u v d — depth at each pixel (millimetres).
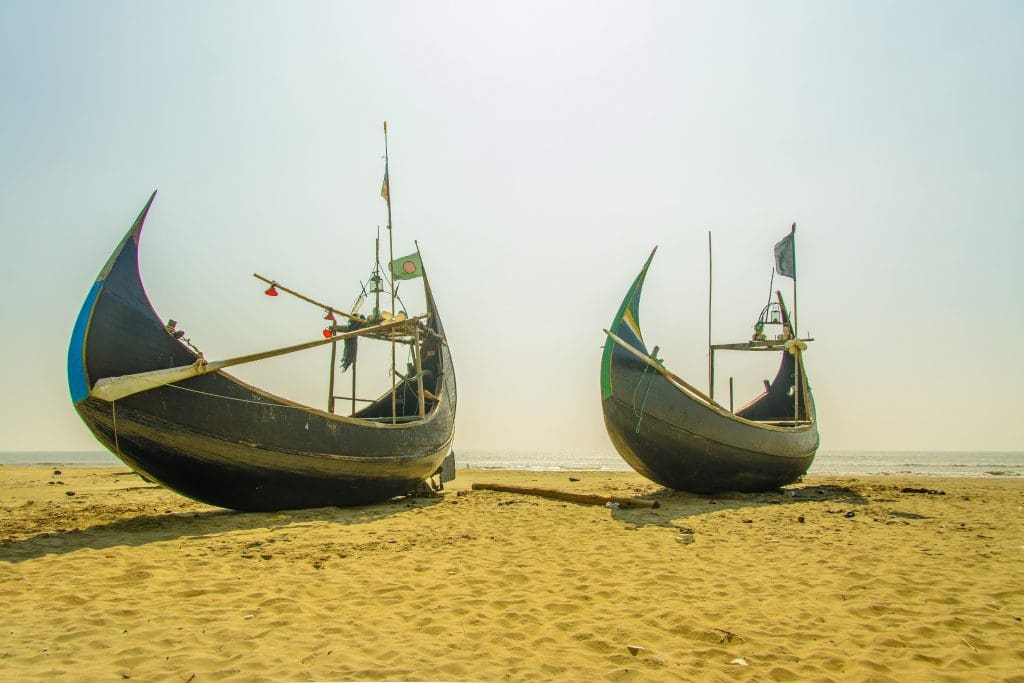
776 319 17281
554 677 4004
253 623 4988
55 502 13156
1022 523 10141
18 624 4855
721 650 4547
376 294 15484
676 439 13344
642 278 14102
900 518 10719
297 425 10609
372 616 5227
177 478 9883
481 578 6484
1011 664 4285
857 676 4074
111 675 3873
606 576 6629
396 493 12938
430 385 17062
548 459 86688
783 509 11898
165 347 9391
